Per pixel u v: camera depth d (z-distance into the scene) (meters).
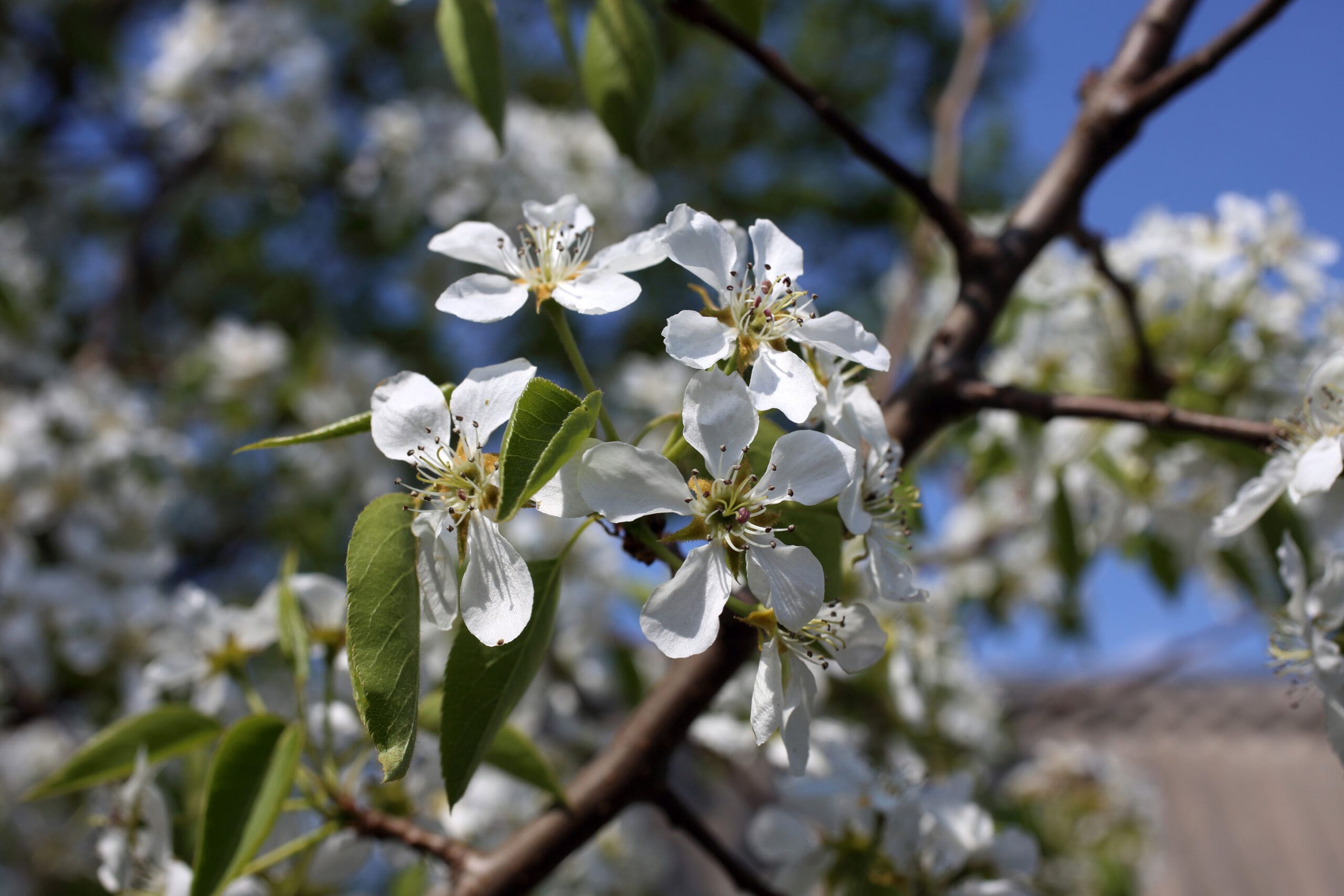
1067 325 0.43
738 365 0.25
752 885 0.30
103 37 0.91
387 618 0.23
